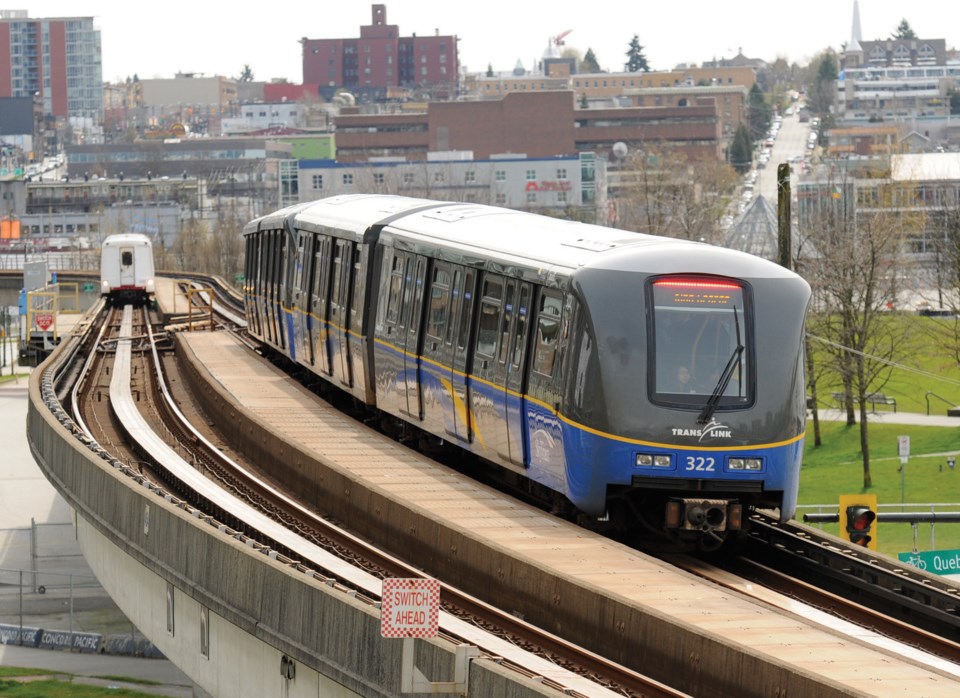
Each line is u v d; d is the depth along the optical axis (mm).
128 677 73938
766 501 44156
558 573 37000
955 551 63094
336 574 39750
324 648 33438
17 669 75312
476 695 27766
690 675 31656
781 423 43125
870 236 134625
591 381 42938
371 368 63875
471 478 53469
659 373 42812
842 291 131625
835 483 125125
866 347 136875
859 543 57625
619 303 43062
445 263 55000
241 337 113688
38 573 82500
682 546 45781
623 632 34062
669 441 42531
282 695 36438
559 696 25422
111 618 84438
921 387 160000
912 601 40531
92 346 117750
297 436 62469
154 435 70062
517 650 31531
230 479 61031
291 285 81375
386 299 61750
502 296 49656
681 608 34844
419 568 45000
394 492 49562
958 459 128875
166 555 44031
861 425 124250
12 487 124438
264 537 45781
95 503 52969
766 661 29328
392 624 26000
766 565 46656
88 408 82750
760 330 43344
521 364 47594
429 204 66250
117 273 169250
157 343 118938
